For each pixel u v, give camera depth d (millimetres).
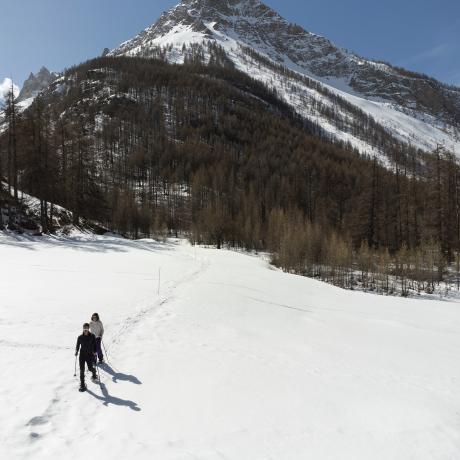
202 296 28891
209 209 85625
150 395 12930
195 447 10328
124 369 14719
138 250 53500
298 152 164000
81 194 62844
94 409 11664
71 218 63125
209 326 21672
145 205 99750
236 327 22250
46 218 55656
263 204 102000
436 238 61719
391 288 53781
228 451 10320
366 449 11203
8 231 50312
